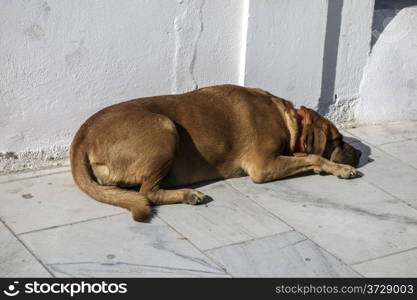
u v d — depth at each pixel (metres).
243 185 3.00
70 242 2.63
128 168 2.82
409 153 3.32
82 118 3.04
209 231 2.73
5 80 2.89
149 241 2.66
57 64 2.94
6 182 2.92
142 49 3.05
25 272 2.51
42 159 3.02
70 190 2.90
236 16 3.17
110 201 2.79
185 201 2.84
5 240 2.63
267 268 2.58
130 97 3.09
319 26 3.29
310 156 3.05
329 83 3.43
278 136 3.02
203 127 2.93
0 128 2.93
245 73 3.23
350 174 3.06
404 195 3.01
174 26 3.08
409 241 2.75
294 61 3.29
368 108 3.53
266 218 2.81
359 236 2.76
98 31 2.97
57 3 2.88
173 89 3.16
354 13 3.37
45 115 2.98
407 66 3.52
